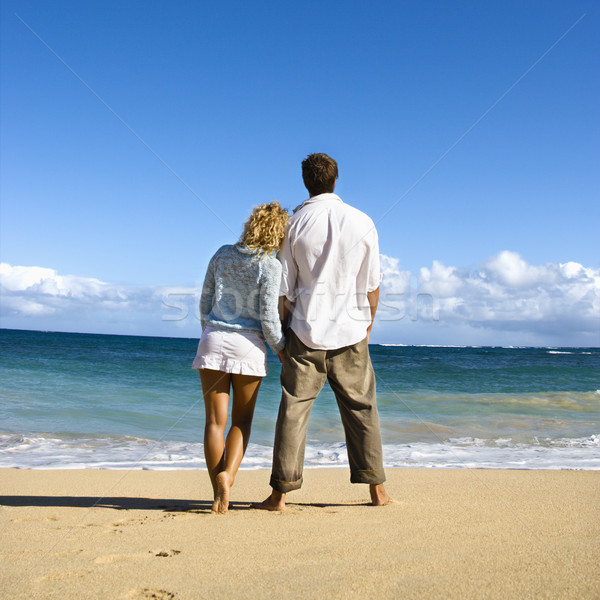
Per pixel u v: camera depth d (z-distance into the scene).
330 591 1.39
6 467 3.88
